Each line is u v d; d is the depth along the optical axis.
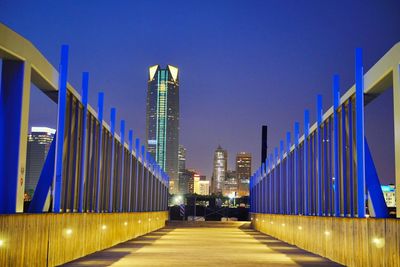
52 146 20.92
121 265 20.44
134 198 44.78
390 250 14.88
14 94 16.75
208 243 35.47
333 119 24.20
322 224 25.52
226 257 24.72
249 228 69.75
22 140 16.94
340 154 23.55
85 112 24.33
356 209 21.38
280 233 40.59
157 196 65.31
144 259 23.12
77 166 23.84
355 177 21.50
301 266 20.92
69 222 20.88
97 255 24.83
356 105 19.80
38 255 16.52
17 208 16.69
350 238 19.95
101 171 30.12
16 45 16.36
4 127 16.72
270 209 50.59
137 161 45.62
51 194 21.08
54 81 20.08
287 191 38.81
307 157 31.42
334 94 24.02
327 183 26.69
